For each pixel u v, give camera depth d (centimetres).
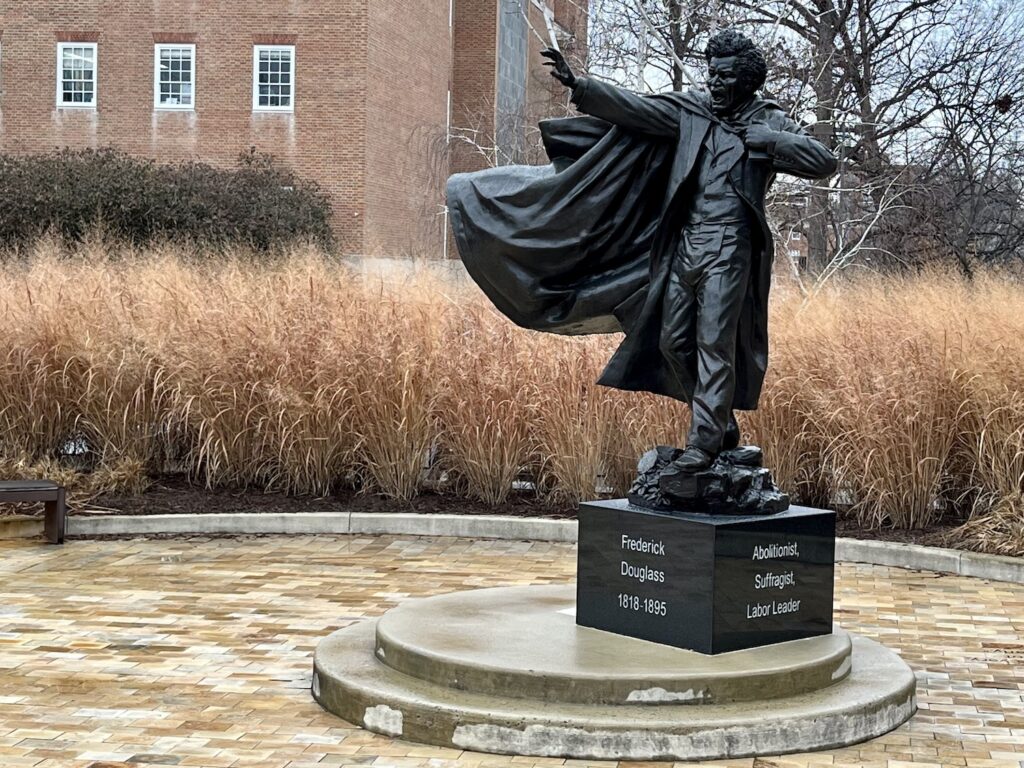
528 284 815
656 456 795
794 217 2755
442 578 1055
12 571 1063
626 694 657
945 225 2833
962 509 1275
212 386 1341
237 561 1116
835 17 2686
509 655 696
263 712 700
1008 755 643
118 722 677
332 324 1347
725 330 743
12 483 1191
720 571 717
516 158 2986
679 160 758
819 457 1296
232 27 3491
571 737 629
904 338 1276
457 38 4359
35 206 3008
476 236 818
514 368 1323
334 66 3459
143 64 3534
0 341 1380
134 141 3541
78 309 1399
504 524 1244
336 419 1326
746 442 1303
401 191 3725
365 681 692
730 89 748
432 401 1323
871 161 2798
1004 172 3033
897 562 1152
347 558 1136
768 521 741
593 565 771
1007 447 1193
